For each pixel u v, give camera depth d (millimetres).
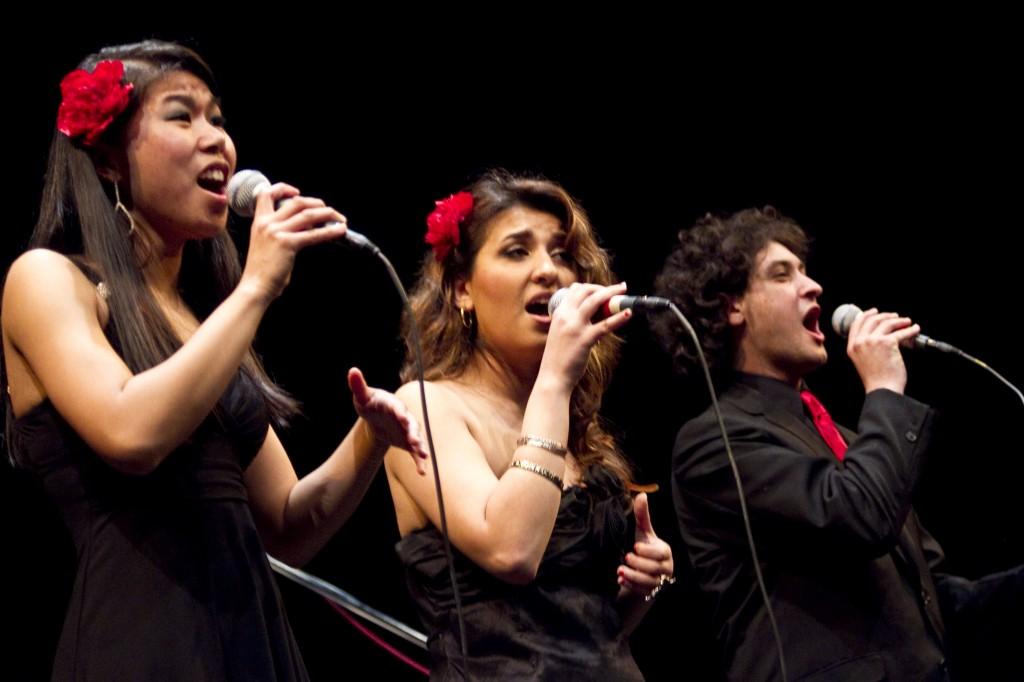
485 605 6020
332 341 12898
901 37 13867
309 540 6148
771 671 7520
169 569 5148
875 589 7566
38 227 5672
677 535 13195
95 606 5078
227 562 5293
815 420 8516
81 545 5219
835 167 14039
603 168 13875
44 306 5207
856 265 13953
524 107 13664
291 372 12750
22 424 5402
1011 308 13586
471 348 6867
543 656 5883
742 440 8047
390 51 13195
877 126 13953
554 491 5887
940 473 13258
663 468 13234
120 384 5027
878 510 7398
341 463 6137
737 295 8656
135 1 11625
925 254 13867
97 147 5652
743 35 13953
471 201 6852
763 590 6367
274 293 5234
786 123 14008
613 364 7262
